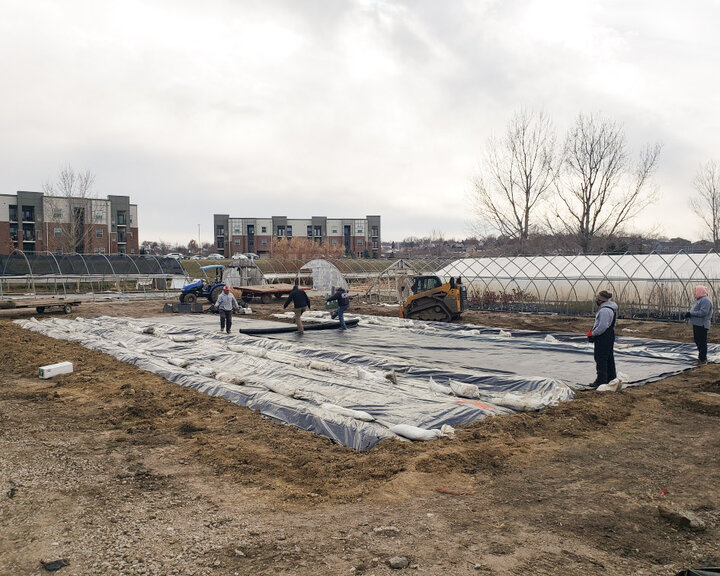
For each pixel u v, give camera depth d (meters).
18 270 34.50
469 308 29.59
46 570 4.22
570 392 10.05
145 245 136.75
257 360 12.98
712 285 21.39
